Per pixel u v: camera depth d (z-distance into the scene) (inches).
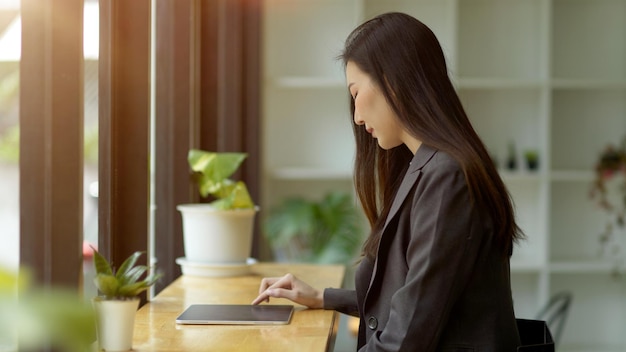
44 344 56.1
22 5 63.9
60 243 65.1
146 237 90.4
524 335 71.8
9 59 66.6
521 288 224.2
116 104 89.5
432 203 60.6
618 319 227.0
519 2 221.6
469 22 221.8
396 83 64.4
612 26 222.7
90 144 125.8
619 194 223.9
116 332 59.4
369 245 72.6
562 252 226.7
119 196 90.3
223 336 67.0
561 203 226.7
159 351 60.4
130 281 60.9
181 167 120.5
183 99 120.4
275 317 74.7
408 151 75.5
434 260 59.1
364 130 77.9
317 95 223.0
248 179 187.0
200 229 107.3
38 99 64.6
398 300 59.8
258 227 188.5
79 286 65.2
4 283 14.2
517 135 222.5
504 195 63.0
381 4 220.7
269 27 220.4
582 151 224.2
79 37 65.2
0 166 64.4
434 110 63.8
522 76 222.1
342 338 206.7
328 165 223.1
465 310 61.9
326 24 221.6
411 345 58.7
